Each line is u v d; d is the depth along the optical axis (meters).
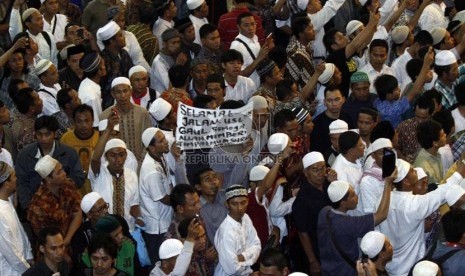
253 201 12.89
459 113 14.70
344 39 16.39
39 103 14.16
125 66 15.78
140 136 14.10
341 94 14.62
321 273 12.38
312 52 17.34
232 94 15.40
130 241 12.36
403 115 15.05
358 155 13.06
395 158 12.30
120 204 13.05
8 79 15.27
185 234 11.90
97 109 14.87
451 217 11.41
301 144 14.09
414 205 12.12
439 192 12.12
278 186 13.15
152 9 17.14
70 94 14.27
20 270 12.34
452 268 11.25
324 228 12.11
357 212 12.77
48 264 11.94
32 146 13.33
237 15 17.19
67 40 16.69
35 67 15.15
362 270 11.19
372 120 13.83
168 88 15.48
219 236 12.24
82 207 12.46
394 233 12.33
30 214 12.64
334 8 17.83
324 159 13.75
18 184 13.33
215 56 16.06
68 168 13.34
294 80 16.20
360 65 16.72
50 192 12.66
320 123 14.48
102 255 11.48
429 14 18.61
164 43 16.03
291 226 13.25
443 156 13.77
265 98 14.62
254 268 12.74
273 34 17.81
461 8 19.19
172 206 12.39
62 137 13.80
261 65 15.37
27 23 16.52
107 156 12.99
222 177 13.04
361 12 18.00
